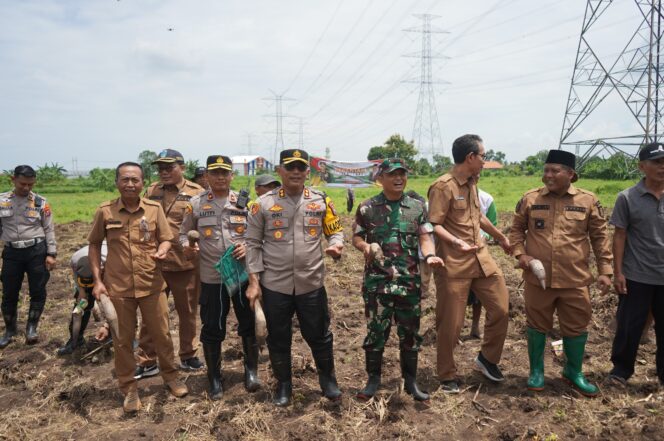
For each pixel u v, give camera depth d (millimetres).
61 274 9227
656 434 3564
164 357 4273
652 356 4930
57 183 58906
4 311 5816
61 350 5352
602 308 6145
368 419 3883
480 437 3678
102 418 4043
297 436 3643
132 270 4039
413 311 4043
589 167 41500
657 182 4168
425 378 4590
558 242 4129
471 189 4227
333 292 7680
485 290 4211
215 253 4336
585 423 3729
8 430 3855
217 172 4391
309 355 5207
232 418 3939
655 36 30609
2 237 5738
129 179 3998
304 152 3953
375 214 4047
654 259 4172
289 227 3982
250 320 4406
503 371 4711
